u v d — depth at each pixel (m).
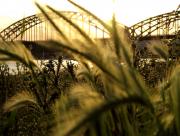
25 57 2.44
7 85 4.54
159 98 1.84
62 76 3.67
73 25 1.75
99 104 1.24
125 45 1.65
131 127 1.71
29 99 2.73
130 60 1.60
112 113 1.71
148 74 4.20
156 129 1.61
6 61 2.34
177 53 3.12
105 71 1.50
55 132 1.28
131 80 1.46
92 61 1.52
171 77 1.81
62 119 1.35
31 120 3.58
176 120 1.55
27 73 4.36
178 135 1.55
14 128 3.31
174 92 1.61
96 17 1.72
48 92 2.90
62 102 1.75
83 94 1.73
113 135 1.70
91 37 1.73
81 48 1.59
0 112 3.03
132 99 1.35
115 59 1.59
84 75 2.10
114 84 1.50
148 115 1.83
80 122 1.17
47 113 2.71
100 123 1.50
